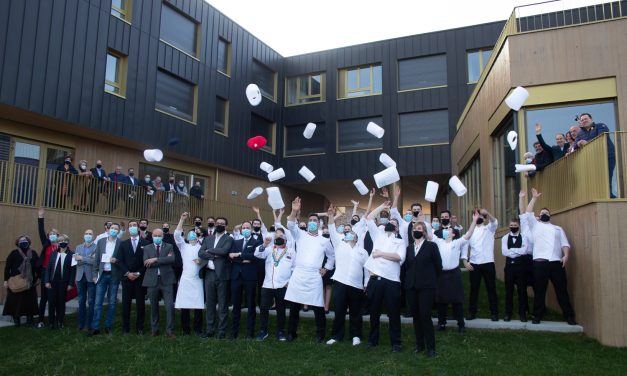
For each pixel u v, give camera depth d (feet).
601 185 26.84
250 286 28.35
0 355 25.91
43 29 47.34
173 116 62.54
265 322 28.14
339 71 84.17
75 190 46.62
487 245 30.01
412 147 76.84
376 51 81.10
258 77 81.10
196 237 30.48
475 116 53.57
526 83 38.11
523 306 29.27
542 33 38.17
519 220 30.53
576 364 21.93
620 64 35.40
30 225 42.50
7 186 41.55
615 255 25.52
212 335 28.68
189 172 67.82
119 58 56.75
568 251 28.94
